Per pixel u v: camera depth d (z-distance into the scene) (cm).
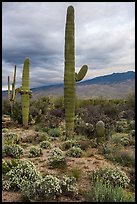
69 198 613
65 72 1160
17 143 1248
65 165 843
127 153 948
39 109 2050
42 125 1689
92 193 603
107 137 1239
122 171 783
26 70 1747
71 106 1175
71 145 1105
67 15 1167
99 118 1562
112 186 633
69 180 650
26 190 615
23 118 1731
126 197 584
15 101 2064
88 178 737
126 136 1284
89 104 2484
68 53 1151
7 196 627
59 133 1421
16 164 790
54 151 933
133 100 2086
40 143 1164
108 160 928
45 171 795
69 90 1168
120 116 1964
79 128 1356
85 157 959
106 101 2658
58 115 1977
